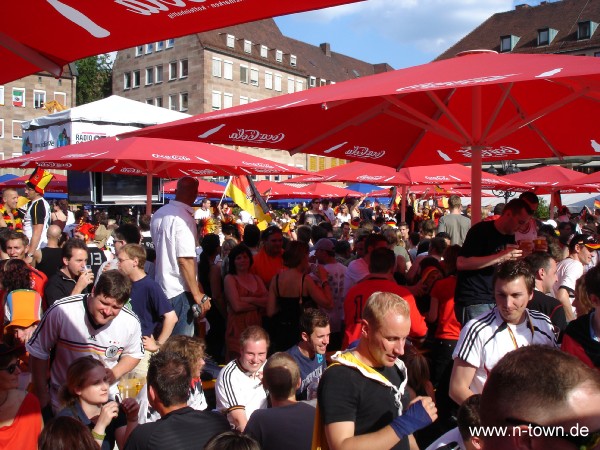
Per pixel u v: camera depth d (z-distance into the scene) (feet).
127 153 23.30
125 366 13.98
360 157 23.25
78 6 8.61
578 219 58.54
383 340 8.74
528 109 20.07
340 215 65.21
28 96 171.12
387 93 11.78
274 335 20.79
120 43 10.15
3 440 11.00
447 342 19.26
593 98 17.21
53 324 13.56
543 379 3.82
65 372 13.67
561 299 19.10
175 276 19.35
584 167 111.55
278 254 24.99
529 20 192.34
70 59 11.03
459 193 79.25
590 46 173.88
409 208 47.98
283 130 18.33
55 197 87.97
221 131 16.37
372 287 16.87
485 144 19.11
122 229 23.30
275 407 11.81
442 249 25.08
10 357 11.19
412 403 8.41
